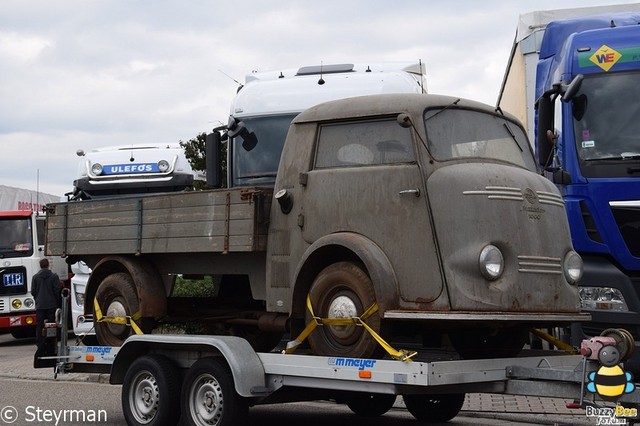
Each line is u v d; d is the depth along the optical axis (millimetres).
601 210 10312
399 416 10273
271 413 10609
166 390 8711
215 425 8266
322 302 7789
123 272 10055
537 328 8711
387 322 7402
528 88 14672
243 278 10352
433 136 7734
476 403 10586
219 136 12625
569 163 10562
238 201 8562
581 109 10672
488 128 8297
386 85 12453
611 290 10164
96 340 10648
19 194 27609
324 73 13172
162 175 16484
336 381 7492
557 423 9273
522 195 7531
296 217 8234
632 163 10344
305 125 8398
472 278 7180
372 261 7387
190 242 8969
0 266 21016
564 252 7836
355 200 7797
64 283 22016
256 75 13547
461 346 8719
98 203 10039
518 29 15070
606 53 10789
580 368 6770
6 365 16234
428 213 7383
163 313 9812
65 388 12984
